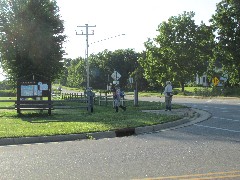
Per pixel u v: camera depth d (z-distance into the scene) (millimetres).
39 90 22688
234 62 62969
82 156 9547
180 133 14078
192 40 76875
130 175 7383
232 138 12477
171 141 11992
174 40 77250
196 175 7297
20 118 20484
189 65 76438
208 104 34219
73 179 7148
